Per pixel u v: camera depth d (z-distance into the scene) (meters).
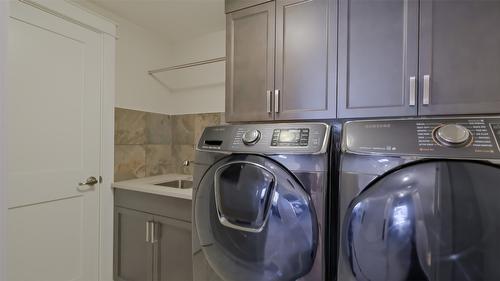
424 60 1.12
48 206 1.59
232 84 1.62
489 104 1.02
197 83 2.40
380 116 1.21
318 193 0.89
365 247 0.79
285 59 1.44
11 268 1.43
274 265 0.94
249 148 1.04
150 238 1.74
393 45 1.19
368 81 1.24
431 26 1.11
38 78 1.53
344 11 1.29
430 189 0.73
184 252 1.60
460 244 0.69
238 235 1.01
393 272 0.75
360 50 1.26
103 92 1.88
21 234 1.47
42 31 1.54
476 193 0.69
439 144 0.75
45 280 1.57
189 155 2.41
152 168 2.30
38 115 1.53
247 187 1.01
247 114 1.56
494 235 0.66
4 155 0.49
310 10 1.38
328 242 0.91
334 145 1.00
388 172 0.79
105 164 1.90
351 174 0.83
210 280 1.12
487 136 0.72
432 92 1.11
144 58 2.26
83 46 1.76
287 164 0.95
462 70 1.06
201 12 2.01
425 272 0.71
